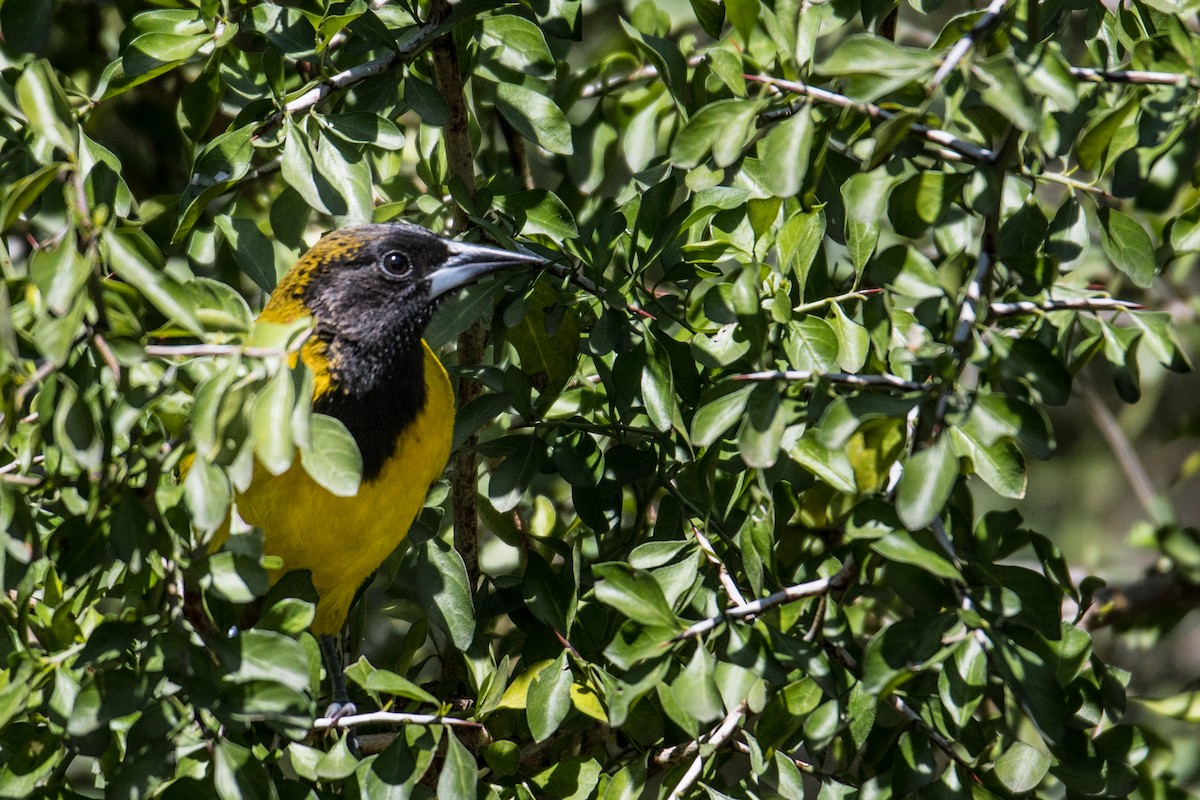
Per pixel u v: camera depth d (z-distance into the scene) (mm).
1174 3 6977
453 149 8688
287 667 5992
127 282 5793
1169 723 12297
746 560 7051
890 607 9867
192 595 6199
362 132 7637
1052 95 5848
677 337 8312
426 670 11039
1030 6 6059
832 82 7590
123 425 5625
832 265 10859
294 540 8414
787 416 6492
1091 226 11773
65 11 11469
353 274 8797
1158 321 6953
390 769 6559
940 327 6074
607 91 10523
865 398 5625
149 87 11648
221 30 7555
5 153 8016
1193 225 7246
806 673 6691
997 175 5875
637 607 6258
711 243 7930
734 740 7172
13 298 5691
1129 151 6852
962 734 7078
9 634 6676
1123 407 14141
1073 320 7539
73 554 6062
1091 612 9844
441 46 8328
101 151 7590
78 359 5898
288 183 7668
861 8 7969
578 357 8664
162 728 5992
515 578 8781
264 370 5434
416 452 8750
